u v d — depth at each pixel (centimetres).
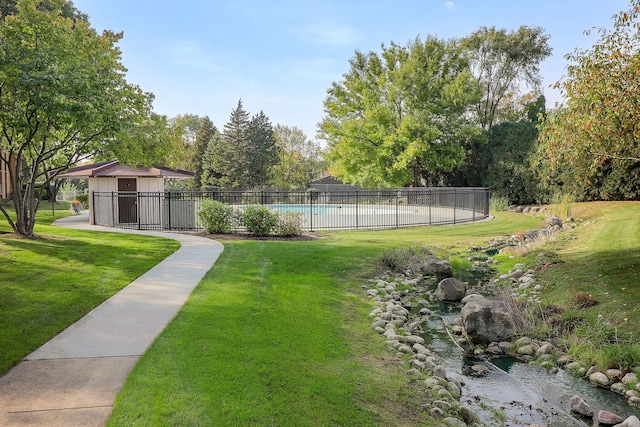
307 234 1686
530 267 1117
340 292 864
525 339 684
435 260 1182
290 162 5597
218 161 5541
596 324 681
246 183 5491
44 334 531
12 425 331
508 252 1416
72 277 801
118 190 1977
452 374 573
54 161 1509
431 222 2100
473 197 2241
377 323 702
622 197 2327
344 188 5128
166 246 1230
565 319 739
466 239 1672
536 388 548
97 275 834
